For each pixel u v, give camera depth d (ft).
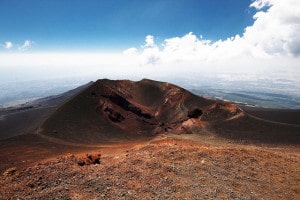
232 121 307.17
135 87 436.76
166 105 390.21
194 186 81.46
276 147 217.77
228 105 337.52
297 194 87.56
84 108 331.57
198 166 96.32
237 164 104.01
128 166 90.79
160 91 428.15
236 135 268.62
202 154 107.76
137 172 86.22
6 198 69.46
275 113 430.61
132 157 100.99
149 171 87.56
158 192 76.02
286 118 388.57
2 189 73.97
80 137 270.05
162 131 327.26
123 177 82.94
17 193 71.92
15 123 414.00
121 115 345.72
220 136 268.62
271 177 97.76
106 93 364.17
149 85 442.50
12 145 210.18
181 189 79.00
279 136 255.91
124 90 417.90
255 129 283.59
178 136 271.28
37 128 275.18
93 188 75.46
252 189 86.22
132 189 76.38
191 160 101.45
